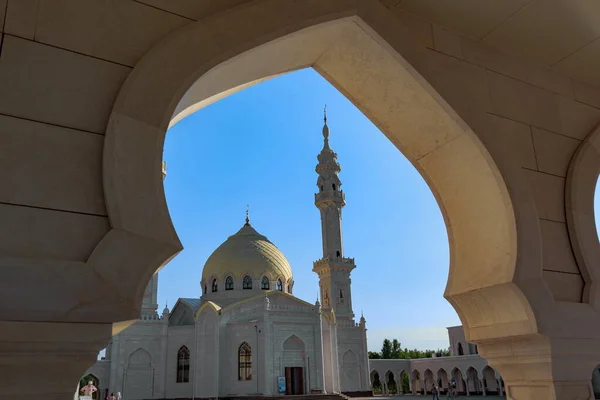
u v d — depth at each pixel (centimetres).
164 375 4356
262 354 4231
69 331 310
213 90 473
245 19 426
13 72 342
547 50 605
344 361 5075
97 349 321
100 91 369
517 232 509
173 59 392
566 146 614
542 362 489
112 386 4194
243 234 5650
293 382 4362
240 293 5109
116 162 350
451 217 583
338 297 5394
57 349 308
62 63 360
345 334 5172
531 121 593
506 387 531
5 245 312
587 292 539
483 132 526
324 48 515
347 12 470
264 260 5300
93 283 322
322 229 5716
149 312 4559
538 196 565
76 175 345
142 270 340
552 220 564
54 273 314
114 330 360
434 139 560
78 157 349
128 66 383
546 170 583
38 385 306
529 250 509
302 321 4450
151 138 366
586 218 575
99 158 355
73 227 335
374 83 545
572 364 496
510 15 542
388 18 498
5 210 318
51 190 335
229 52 414
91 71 369
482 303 532
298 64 529
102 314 321
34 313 304
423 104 532
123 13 393
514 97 590
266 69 500
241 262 5244
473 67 569
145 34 396
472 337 552
